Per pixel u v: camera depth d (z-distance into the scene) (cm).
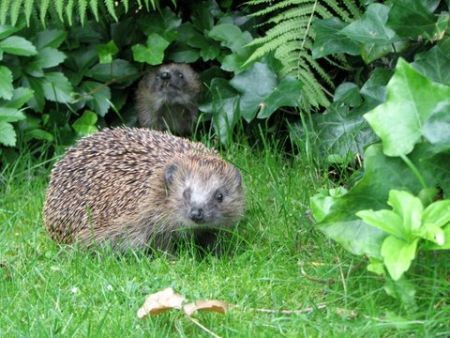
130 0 164
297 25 153
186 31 163
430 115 113
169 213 139
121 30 164
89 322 114
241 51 156
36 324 115
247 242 133
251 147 157
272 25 162
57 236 140
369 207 117
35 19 158
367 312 116
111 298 121
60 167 144
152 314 116
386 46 142
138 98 169
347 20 152
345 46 142
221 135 155
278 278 125
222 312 116
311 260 129
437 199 121
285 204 138
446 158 116
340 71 159
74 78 160
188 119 171
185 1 167
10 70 154
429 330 111
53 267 129
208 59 161
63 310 119
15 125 155
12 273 128
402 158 115
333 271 123
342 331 113
